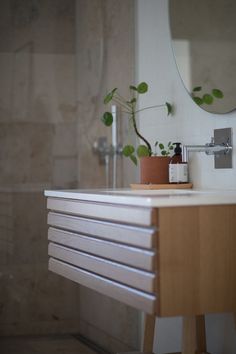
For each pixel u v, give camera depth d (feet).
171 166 9.50
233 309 6.96
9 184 13.19
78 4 13.39
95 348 12.38
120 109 12.14
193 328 7.38
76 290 13.55
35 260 13.30
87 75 13.21
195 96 9.61
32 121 13.39
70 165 13.60
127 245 7.13
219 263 6.88
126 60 11.89
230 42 8.67
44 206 13.37
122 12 11.97
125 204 7.09
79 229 8.38
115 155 12.33
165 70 10.66
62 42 13.53
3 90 13.20
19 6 13.33
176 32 10.14
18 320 13.24
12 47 13.28
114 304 12.16
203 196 6.93
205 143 9.49
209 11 9.20
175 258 6.66
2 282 13.14
